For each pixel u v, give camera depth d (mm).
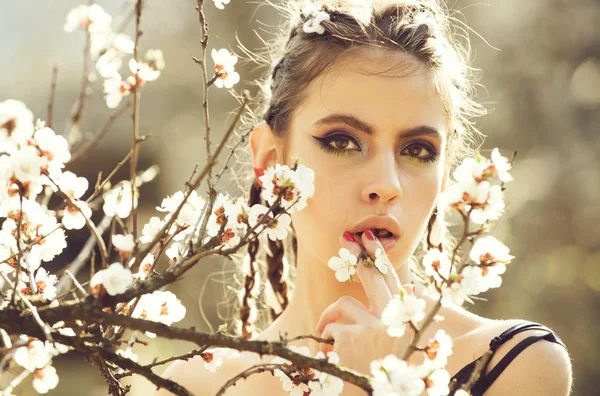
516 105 7188
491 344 1471
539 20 7480
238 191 2256
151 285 992
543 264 6375
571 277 6336
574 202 6684
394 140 1478
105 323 964
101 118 7625
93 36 1278
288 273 2094
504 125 7117
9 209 1166
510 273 6293
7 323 964
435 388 1036
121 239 987
